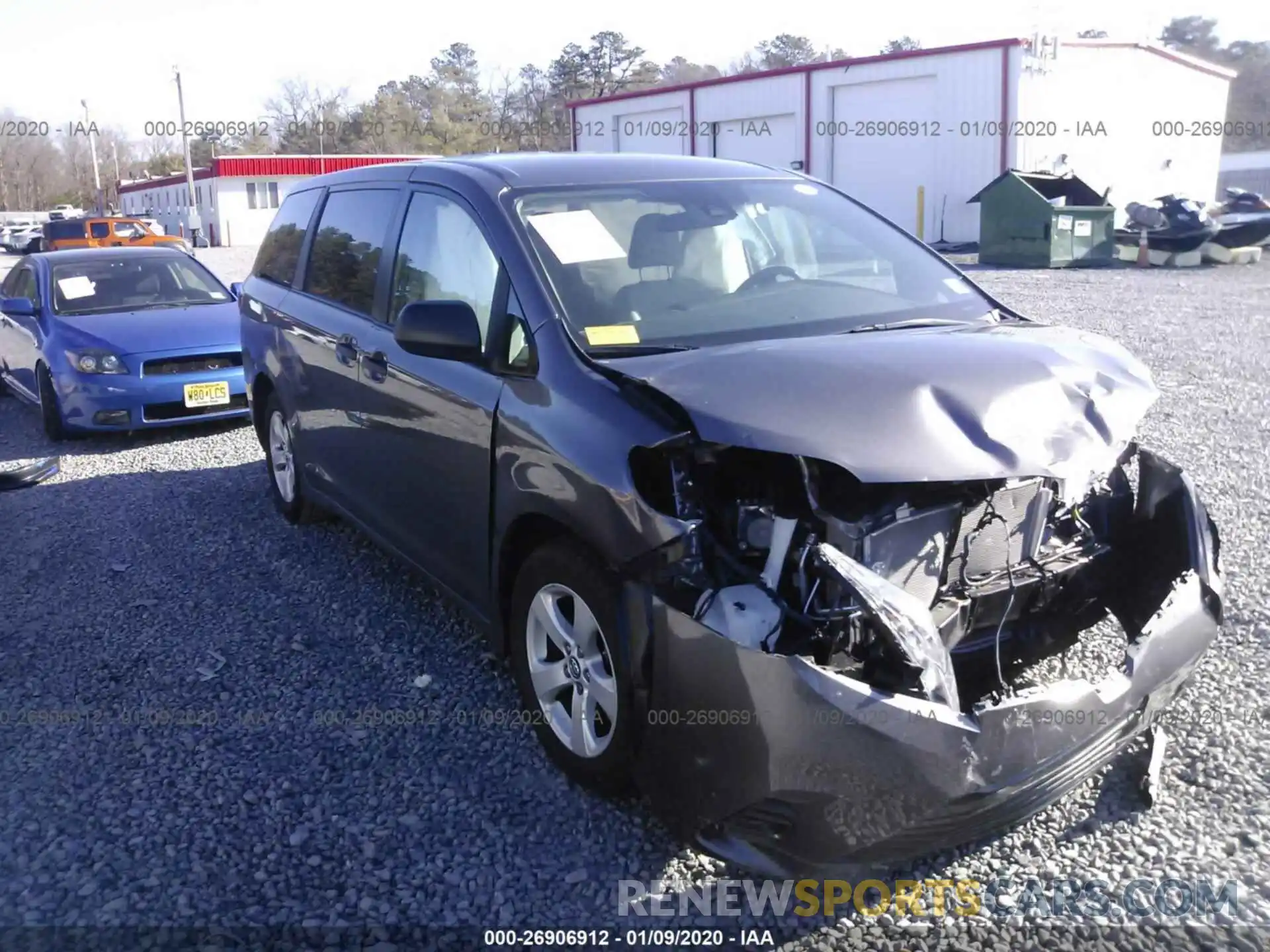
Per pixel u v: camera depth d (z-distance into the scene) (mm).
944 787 2734
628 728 3164
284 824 3449
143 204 62094
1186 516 3523
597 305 3695
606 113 35812
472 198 4188
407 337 3740
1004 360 3193
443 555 4219
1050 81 26375
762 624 2830
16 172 80438
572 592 3361
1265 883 3043
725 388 3037
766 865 2898
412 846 3324
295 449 5824
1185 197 21281
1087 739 2949
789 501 3057
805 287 4113
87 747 3949
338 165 48906
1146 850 3193
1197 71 30078
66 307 9492
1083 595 3551
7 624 5102
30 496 7301
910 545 3080
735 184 4527
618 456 3117
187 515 6684
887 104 28609
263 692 4324
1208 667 4184
